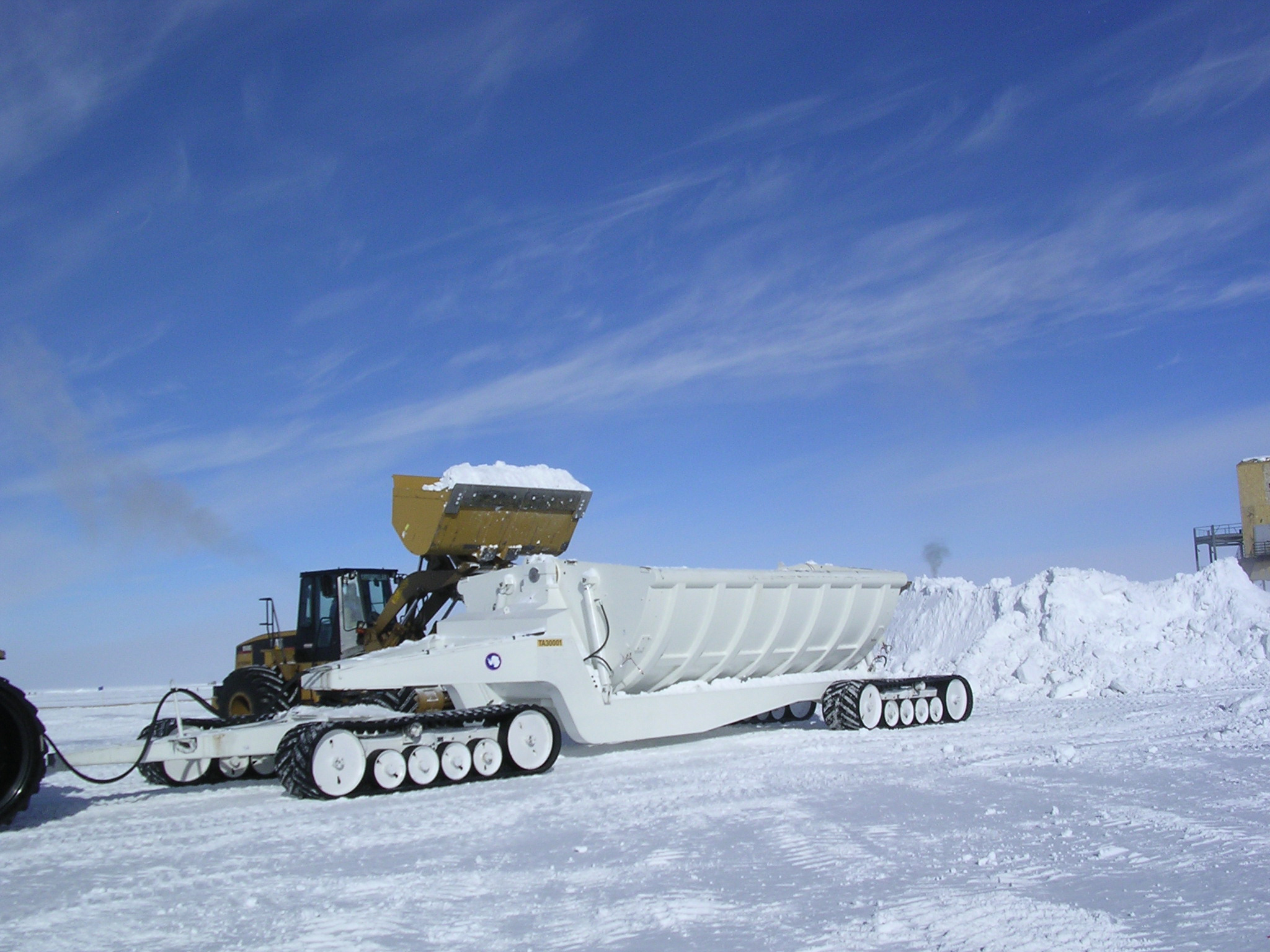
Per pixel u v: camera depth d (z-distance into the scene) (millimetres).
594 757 14328
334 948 5992
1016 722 17078
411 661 12914
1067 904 6422
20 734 10008
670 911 6484
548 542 16703
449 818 9969
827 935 5941
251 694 15367
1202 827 8453
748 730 17172
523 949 5883
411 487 15875
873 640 18375
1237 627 22625
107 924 6645
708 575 14883
